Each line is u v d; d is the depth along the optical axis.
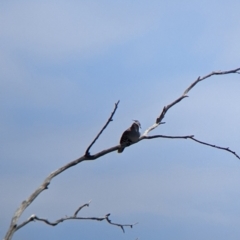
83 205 14.59
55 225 14.23
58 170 15.06
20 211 14.05
